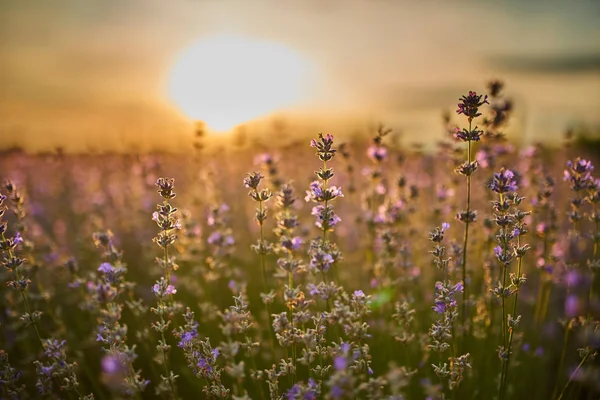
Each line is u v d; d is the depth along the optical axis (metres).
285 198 0.39
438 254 0.37
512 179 0.40
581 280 0.49
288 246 0.37
